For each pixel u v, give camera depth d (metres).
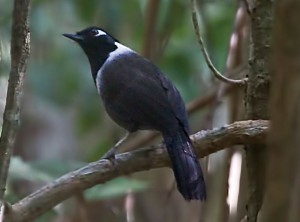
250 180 7.39
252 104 7.52
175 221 13.87
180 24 14.35
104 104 9.26
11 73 6.19
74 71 15.84
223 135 7.34
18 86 6.18
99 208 13.20
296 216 3.65
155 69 9.27
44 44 15.97
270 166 3.78
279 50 3.75
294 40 3.71
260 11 7.41
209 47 13.41
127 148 13.09
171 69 14.88
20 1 6.16
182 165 7.47
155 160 7.49
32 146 15.98
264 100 7.44
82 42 10.32
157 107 8.60
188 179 7.43
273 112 3.79
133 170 7.34
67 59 15.95
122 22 15.17
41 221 9.77
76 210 11.41
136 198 14.41
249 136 7.17
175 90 8.96
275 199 3.72
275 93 3.78
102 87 9.20
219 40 14.46
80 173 6.98
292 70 3.72
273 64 3.85
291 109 3.72
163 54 14.20
